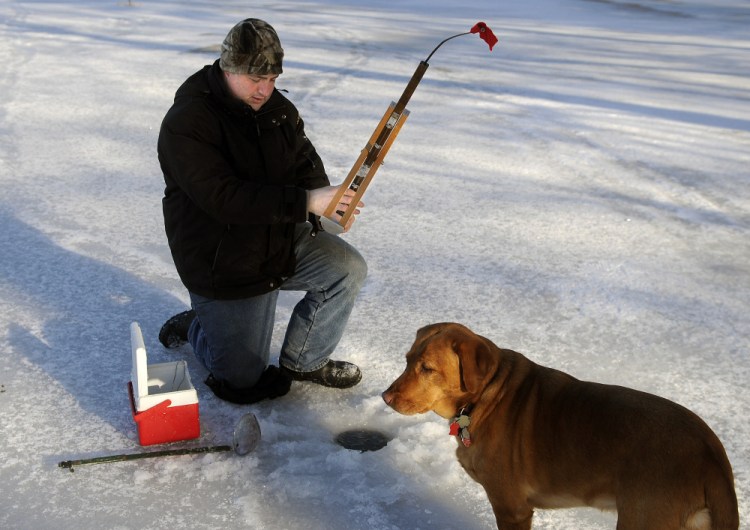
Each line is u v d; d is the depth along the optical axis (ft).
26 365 13.28
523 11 72.02
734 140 29.22
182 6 64.90
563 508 9.08
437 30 56.59
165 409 11.21
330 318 12.44
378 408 12.42
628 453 8.21
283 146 11.77
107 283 16.39
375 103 32.86
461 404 9.40
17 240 18.33
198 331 12.99
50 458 10.99
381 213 20.99
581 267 17.97
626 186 23.82
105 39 46.39
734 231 20.47
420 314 15.56
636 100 35.45
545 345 14.48
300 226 12.36
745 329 15.31
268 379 12.67
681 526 7.91
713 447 8.00
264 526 9.82
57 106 30.32
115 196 21.33
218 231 11.45
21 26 50.01
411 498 10.44
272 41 10.89
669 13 72.33
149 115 29.45
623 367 13.80
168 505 10.14
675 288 17.04
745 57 47.83
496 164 25.62
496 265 17.97
